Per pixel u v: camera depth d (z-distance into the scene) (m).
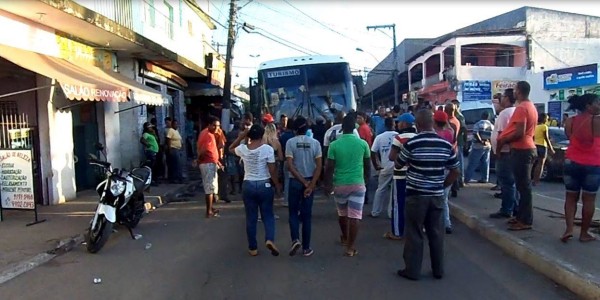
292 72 14.91
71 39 12.30
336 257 6.81
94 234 7.29
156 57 16.38
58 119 11.39
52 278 6.11
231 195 12.83
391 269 6.21
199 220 9.76
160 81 19.39
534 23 35.06
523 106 7.05
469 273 5.98
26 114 11.04
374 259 6.68
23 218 9.55
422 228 5.80
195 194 14.08
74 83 9.15
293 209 6.97
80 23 10.77
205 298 5.30
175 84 21.88
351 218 6.78
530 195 7.21
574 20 35.34
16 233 8.28
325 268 6.31
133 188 8.06
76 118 13.13
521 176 7.20
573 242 6.54
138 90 11.81
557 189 12.27
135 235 8.34
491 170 15.52
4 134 10.46
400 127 7.54
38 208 10.65
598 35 35.62
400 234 7.66
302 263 6.56
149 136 15.07
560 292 5.27
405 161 5.77
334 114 14.66
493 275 5.88
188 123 24.30
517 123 7.04
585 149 6.29
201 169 10.04
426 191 5.66
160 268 6.47
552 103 29.31
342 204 6.93
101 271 6.39
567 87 27.97
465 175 12.48
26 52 10.13
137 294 5.48
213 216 10.09
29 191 9.09
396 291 5.40
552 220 7.86
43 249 7.27
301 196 6.95
